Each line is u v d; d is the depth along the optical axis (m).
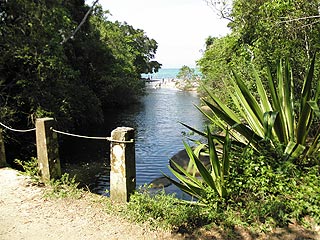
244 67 8.55
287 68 4.30
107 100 24.27
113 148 3.61
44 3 10.84
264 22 7.21
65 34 12.52
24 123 10.36
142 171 8.74
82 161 9.91
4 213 3.51
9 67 10.16
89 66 19.02
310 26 6.36
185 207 3.34
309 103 3.58
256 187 3.50
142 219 3.26
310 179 3.57
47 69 10.43
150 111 22.77
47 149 4.25
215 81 16.09
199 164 3.40
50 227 3.22
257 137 4.14
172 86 49.91
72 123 12.65
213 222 3.14
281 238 2.88
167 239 2.95
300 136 4.10
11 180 4.44
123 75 26.17
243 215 3.22
